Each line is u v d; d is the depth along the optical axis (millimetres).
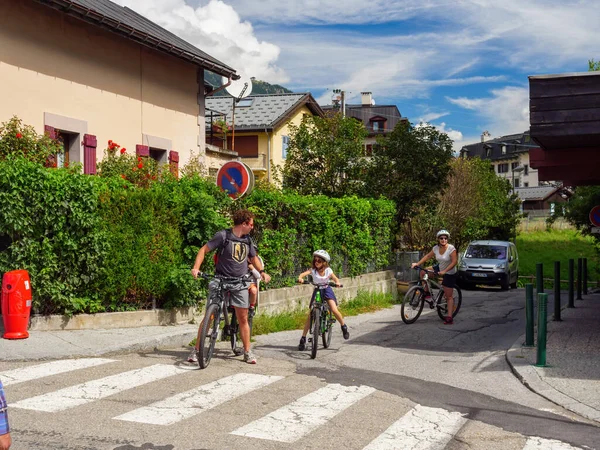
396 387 7875
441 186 23875
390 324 14273
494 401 7430
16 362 8398
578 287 20656
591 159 11430
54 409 6285
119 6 21562
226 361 8977
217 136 32844
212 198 11945
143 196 10961
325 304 10461
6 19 14172
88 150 16281
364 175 22844
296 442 5570
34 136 13250
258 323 12156
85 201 10117
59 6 14812
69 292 10180
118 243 10648
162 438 5535
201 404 6664
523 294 24344
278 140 43500
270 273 14211
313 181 22406
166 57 19531
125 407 6445
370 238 19625
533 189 95375
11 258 9766
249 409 6559
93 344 9320
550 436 6051
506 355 10148
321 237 16250
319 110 47375
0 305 9711
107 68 17141
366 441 5668
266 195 13898
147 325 10961
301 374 8398
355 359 9812
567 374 8711
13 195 9492
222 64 21297
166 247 11258
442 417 6543
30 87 14766
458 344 11773
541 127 9727
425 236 28000
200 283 11758
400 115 84438
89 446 5277
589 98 9570
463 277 27125
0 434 2879
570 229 61656
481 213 36969
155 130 19000
